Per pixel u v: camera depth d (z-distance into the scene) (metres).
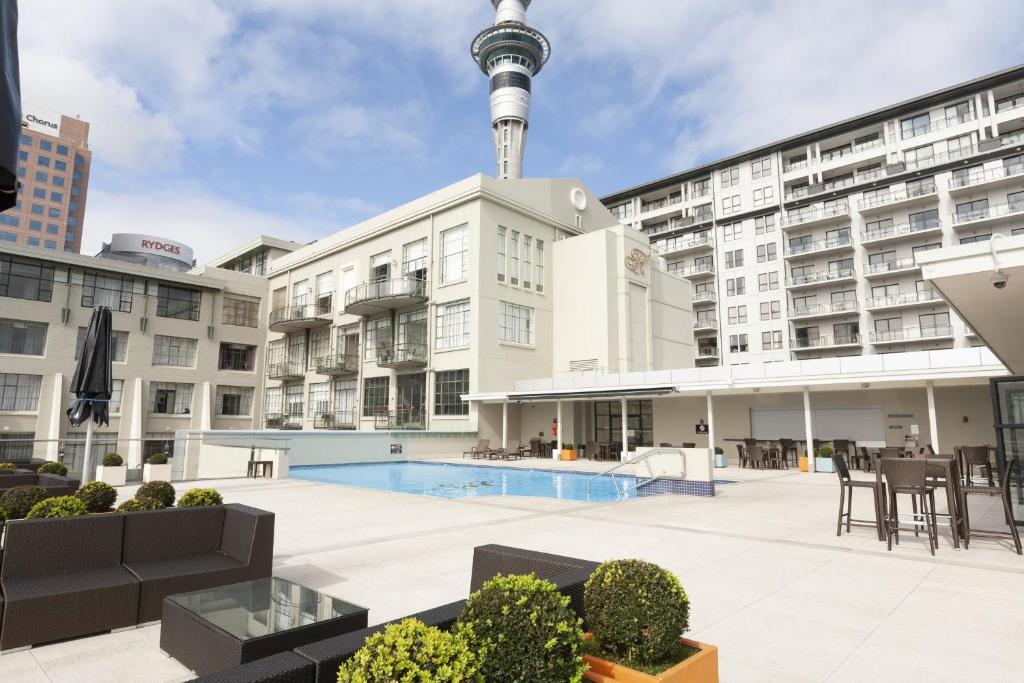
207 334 41.25
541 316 33.53
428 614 2.64
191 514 5.26
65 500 5.48
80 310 35.31
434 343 31.91
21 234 97.69
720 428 27.12
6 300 32.69
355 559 6.71
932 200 47.03
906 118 50.00
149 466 16.08
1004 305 8.13
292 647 3.29
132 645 4.05
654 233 63.81
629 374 25.59
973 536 7.71
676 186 64.31
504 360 30.81
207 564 4.91
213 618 3.52
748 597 5.21
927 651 3.97
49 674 3.61
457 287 31.08
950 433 21.92
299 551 7.12
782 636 4.25
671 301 38.44
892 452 16.11
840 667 3.71
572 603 3.09
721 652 3.96
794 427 25.33
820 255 52.03
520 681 2.44
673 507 10.91
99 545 4.75
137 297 37.88
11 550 4.37
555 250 34.84
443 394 31.05
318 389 39.59
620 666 2.76
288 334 42.88
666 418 28.77
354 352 37.16
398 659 2.05
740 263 56.81
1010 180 43.44
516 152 62.97
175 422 38.91
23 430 32.38
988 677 3.57
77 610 4.13
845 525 9.01
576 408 31.30
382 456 25.53
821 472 20.11
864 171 52.28
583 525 8.90
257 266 48.56
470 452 28.86
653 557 6.78
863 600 5.11
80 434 34.28
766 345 53.91
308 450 23.41
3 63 2.76
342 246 38.59
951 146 47.50
